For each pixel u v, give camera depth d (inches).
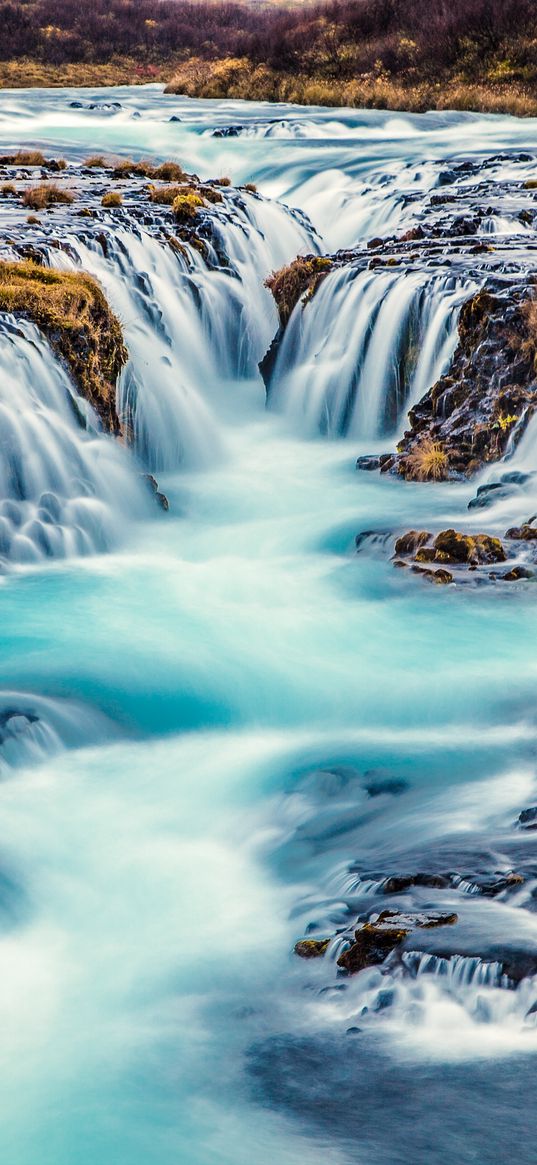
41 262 796.6
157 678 457.1
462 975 256.4
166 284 880.9
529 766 376.8
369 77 2197.3
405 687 444.8
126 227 923.4
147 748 414.3
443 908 285.0
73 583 558.6
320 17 2445.9
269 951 291.7
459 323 722.2
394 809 354.9
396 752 397.1
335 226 1210.0
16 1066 254.1
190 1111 234.8
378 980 263.3
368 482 684.1
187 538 627.8
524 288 723.4
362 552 578.9
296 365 863.1
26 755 397.7
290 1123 226.4
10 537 589.6
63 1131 231.3
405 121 1863.9
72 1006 277.1
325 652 478.6
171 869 337.4
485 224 979.9
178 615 518.9
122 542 619.5
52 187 1055.6
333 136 1748.3
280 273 897.5
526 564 538.0
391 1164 211.2
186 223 975.6
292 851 340.5
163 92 2444.6
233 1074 244.4
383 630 491.5
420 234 965.8
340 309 831.1
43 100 2223.2
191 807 373.4
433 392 716.7
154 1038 261.3
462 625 488.7
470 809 346.3
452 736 411.8
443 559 545.6
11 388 634.8
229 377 917.8
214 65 2477.9
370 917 286.7
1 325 660.1
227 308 922.1
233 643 487.5
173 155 1556.3
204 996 276.4
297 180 1411.2
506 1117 220.4
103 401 696.4
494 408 674.8
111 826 362.3
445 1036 247.8
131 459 687.7
